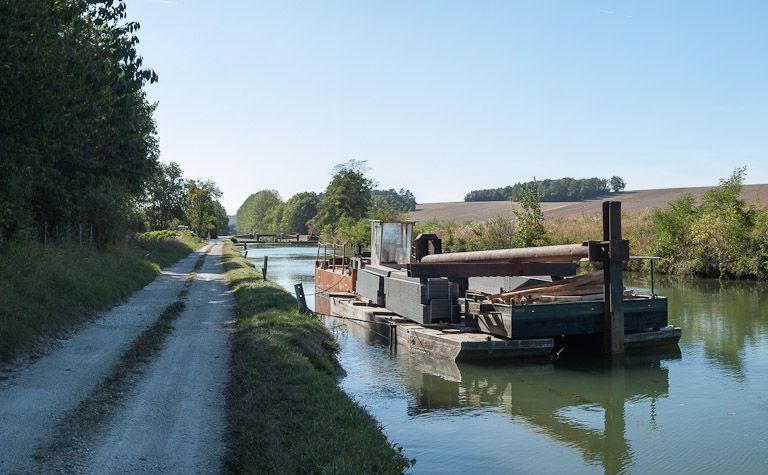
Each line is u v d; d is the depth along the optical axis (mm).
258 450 6688
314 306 26312
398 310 18125
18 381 9312
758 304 22938
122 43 11992
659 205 75500
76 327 13883
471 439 9195
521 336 13891
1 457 6383
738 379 12586
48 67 10570
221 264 40781
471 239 42969
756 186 70938
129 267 26422
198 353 11750
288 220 144250
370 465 6660
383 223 23781
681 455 8562
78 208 25203
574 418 10250
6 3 9414
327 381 9820
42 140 11906
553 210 90375
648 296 15852
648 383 12414
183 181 77938
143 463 6383
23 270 14539
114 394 8797
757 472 7945
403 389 12078
